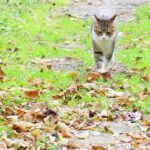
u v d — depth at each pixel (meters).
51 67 15.63
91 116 11.52
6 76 14.23
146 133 10.59
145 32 20.78
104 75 14.20
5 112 11.38
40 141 9.91
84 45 18.84
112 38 15.18
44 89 13.16
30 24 21.14
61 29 21.16
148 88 13.61
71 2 26.05
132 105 12.16
